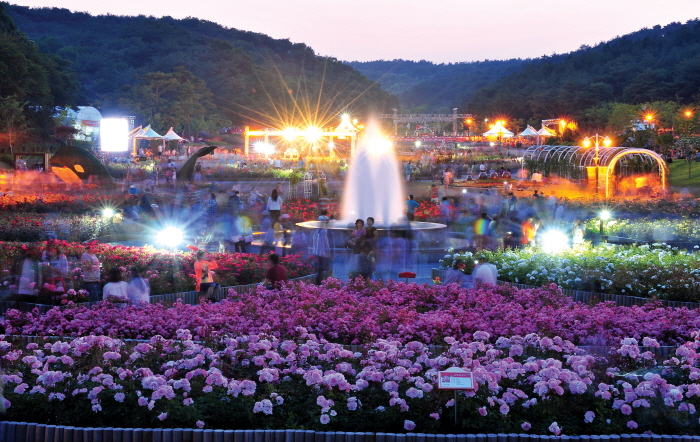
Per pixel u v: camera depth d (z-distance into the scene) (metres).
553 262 16.08
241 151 86.50
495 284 13.87
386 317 10.69
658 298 13.75
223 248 21.12
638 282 14.66
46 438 6.55
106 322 10.49
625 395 6.99
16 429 6.59
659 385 7.06
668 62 159.00
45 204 29.55
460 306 11.88
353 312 10.87
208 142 123.19
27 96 75.19
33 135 73.19
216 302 12.98
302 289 12.89
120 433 6.50
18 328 10.52
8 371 7.63
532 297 12.73
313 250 17.58
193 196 32.94
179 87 127.06
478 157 75.19
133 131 76.81
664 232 24.17
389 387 7.05
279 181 51.41
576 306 11.60
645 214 29.52
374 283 13.80
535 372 7.58
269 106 168.00
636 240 23.66
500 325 10.17
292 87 197.38
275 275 13.82
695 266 15.54
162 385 6.96
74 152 39.81
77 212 29.09
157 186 40.53
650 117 86.00
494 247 20.55
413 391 6.88
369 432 6.66
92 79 172.38
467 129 158.00
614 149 47.66
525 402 6.94
